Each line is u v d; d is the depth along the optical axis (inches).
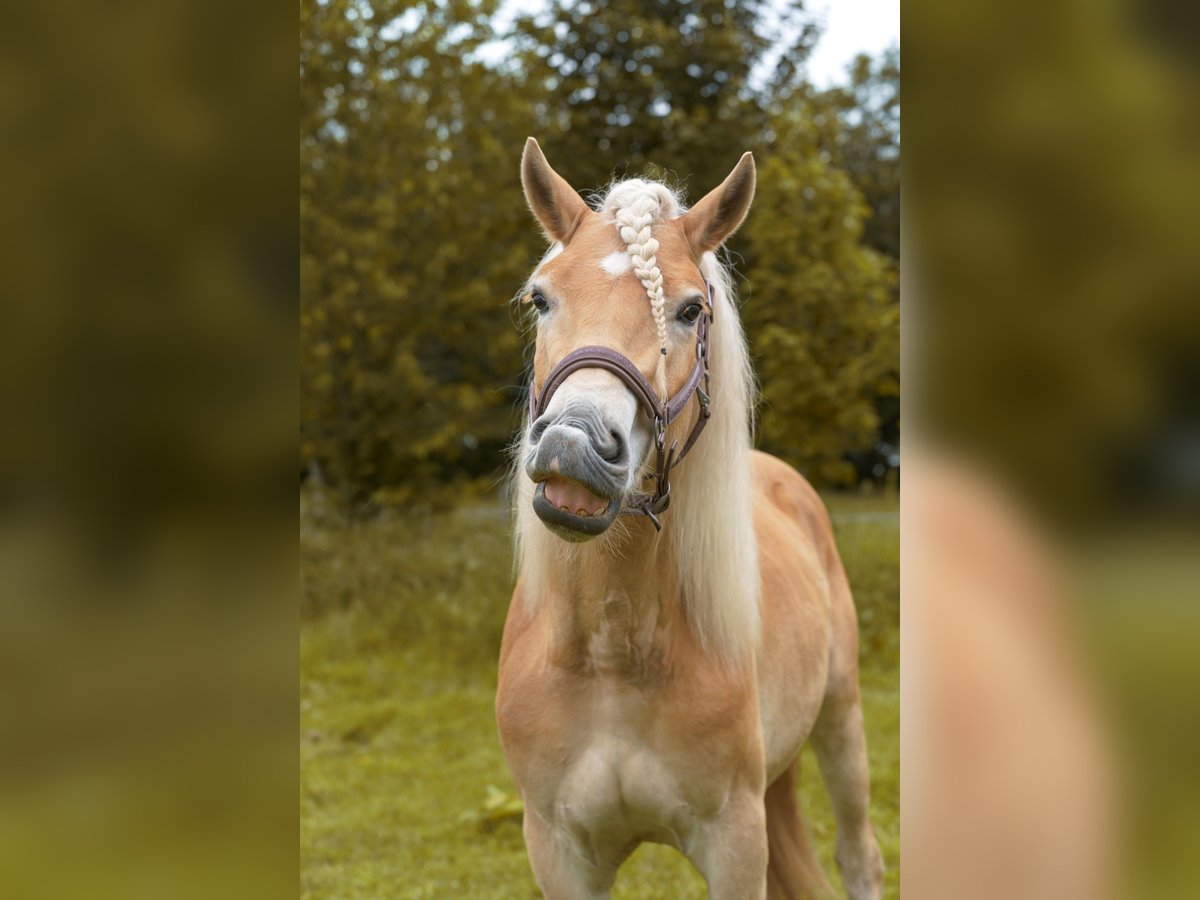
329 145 289.7
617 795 76.8
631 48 330.6
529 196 76.5
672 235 70.9
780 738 91.6
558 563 73.8
